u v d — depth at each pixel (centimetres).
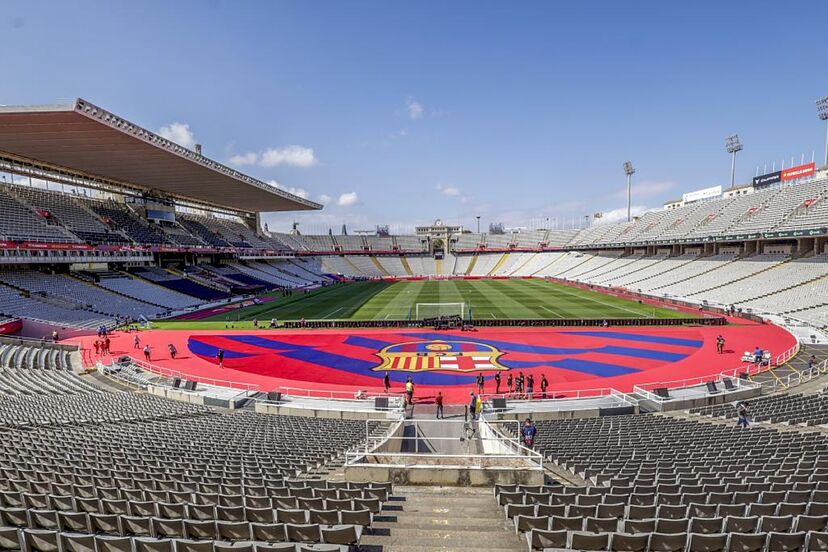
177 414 1889
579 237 11475
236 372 2917
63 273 5262
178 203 8438
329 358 3231
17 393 2180
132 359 3117
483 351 3362
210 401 2245
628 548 637
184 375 2838
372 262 12038
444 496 943
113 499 823
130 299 5278
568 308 5262
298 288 8231
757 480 916
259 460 1145
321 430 1628
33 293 4419
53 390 2297
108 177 6047
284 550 570
